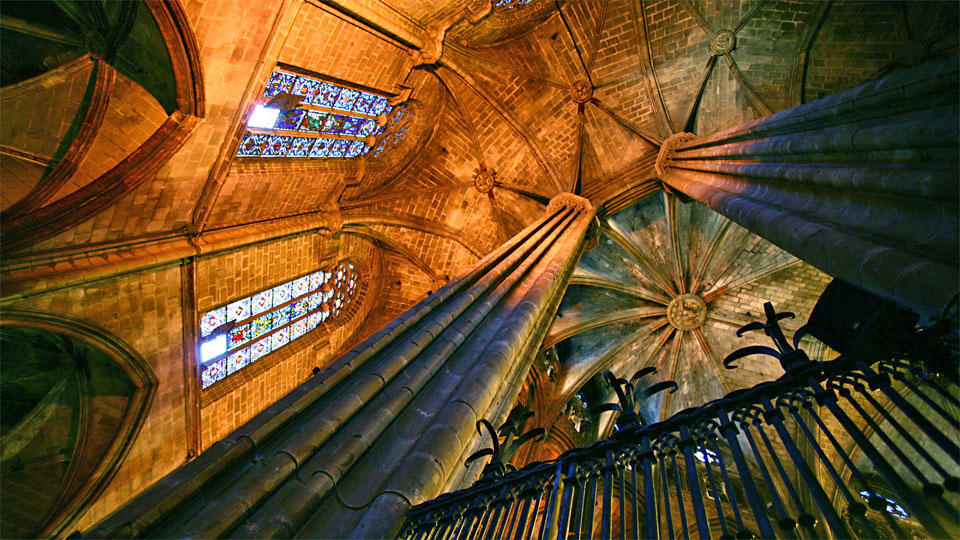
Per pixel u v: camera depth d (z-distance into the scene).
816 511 11.72
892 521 2.30
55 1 7.92
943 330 2.83
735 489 13.03
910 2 11.75
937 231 3.94
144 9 8.14
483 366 6.03
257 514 3.58
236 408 12.26
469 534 3.54
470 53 15.11
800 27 13.12
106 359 9.59
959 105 3.97
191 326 10.95
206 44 8.78
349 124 13.70
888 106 4.95
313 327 15.53
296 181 13.02
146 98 9.16
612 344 18.38
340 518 3.83
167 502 3.32
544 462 3.82
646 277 17.69
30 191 8.45
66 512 8.53
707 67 14.39
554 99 16.12
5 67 7.89
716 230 16.50
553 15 15.12
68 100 8.48
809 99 13.54
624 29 14.83
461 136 16.91
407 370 5.64
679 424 3.41
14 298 7.93
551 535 3.44
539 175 16.62
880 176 4.83
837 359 3.17
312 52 10.92
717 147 10.85
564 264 11.20
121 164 9.20
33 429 9.27
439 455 4.49
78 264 8.85
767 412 3.07
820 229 5.49
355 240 16.64
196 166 10.13
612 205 15.62
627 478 12.14
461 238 17.83
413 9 12.65
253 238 12.23
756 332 17.22
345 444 4.39
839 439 12.45
